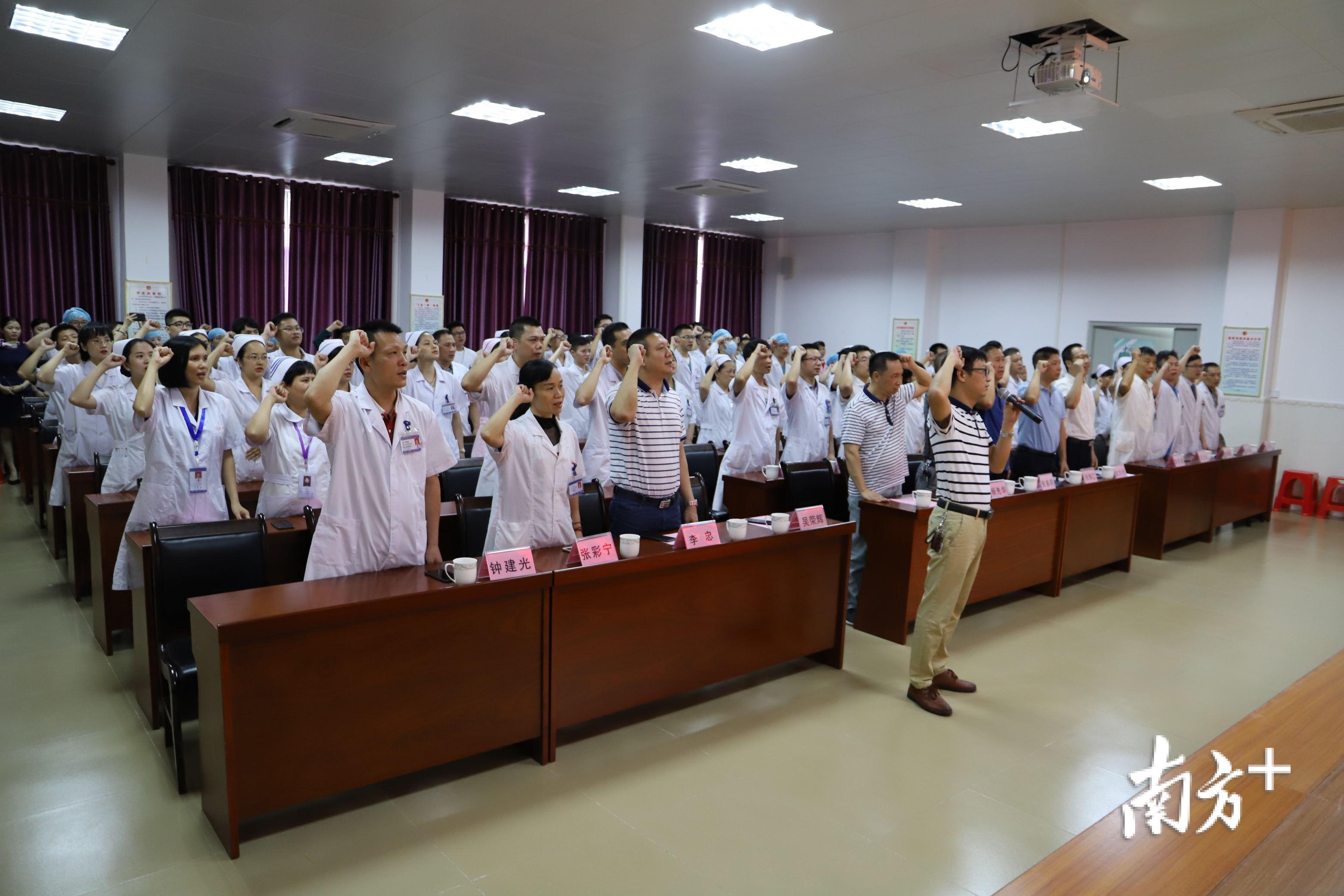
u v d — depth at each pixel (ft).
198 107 21.09
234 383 14.64
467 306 35.73
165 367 12.02
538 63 16.90
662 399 12.44
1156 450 23.41
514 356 16.49
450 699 9.10
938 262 39.42
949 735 11.18
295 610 7.94
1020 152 23.04
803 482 16.43
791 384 18.67
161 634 9.68
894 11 13.57
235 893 7.51
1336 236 29.07
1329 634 15.92
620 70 17.13
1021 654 14.35
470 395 18.47
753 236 44.80
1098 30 14.12
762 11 13.83
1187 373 25.05
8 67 18.01
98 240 27.73
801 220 38.17
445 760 9.12
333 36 15.71
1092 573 19.89
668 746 10.64
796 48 15.48
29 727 10.55
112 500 12.80
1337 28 13.60
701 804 9.29
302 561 10.73
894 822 9.05
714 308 44.14
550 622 9.75
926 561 14.67
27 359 23.79
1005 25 14.02
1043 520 17.15
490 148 24.88
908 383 17.21
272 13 14.61
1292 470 30.07
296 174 30.07
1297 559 22.09
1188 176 25.03
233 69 17.83
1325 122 18.63
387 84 18.69
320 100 20.15
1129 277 33.88
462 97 19.56
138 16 14.94
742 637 11.92
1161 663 14.15
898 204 32.50
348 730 8.41
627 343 13.98
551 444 10.75
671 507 12.37
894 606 14.58
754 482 17.07
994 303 37.78
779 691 12.46
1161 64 15.53
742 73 17.04
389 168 28.63
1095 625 16.06
